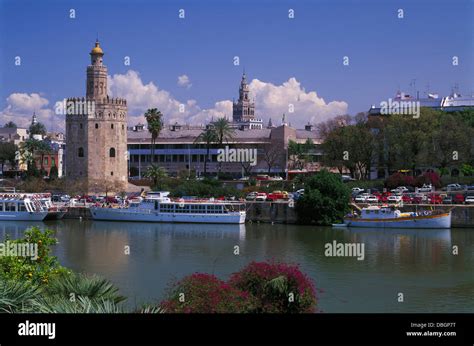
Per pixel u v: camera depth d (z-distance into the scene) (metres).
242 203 132.38
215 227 124.69
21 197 141.88
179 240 104.69
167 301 39.25
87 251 91.94
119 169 175.25
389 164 164.50
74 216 141.25
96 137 172.25
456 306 59.97
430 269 78.06
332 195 127.69
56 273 45.09
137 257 86.50
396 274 74.88
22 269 44.12
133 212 134.75
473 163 157.62
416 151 156.12
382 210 120.69
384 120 167.88
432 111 167.12
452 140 153.25
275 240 104.25
